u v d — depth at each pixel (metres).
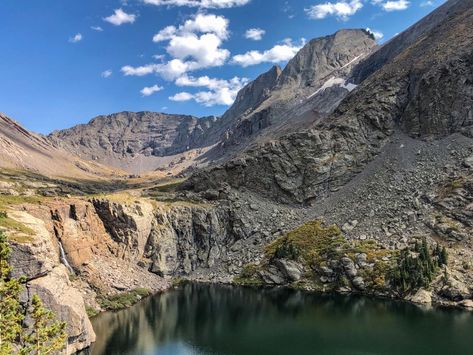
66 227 97.94
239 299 103.12
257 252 132.12
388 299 98.31
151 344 71.75
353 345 70.50
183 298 104.69
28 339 44.41
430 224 116.06
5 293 42.75
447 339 71.69
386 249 113.06
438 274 99.00
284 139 169.50
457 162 136.00
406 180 140.25
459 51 163.25
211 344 72.19
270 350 69.25
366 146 163.00
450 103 152.38
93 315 89.00
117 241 114.50
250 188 162.88
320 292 107.38
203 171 176.12
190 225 136.62
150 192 179.12
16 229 66.25
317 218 141.38
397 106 171.12
